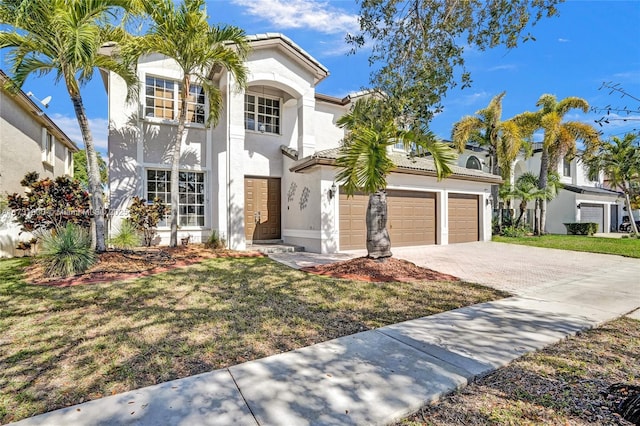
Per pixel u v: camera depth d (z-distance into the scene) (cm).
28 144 1512
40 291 667
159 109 1335
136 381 345
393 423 284
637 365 391
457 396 326
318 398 313
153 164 1312
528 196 2139
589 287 804
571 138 2116
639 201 2156
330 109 1739
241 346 433
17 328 481
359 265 908
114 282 743
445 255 1285
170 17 1001
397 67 720
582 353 425
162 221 1330
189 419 281
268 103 1535
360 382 343
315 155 1268
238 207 1284
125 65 1047
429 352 418
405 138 809
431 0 681
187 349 420
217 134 1388
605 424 281
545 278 905
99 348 420
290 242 1446
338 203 1301
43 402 309
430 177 1533
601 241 1834
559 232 2650
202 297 646
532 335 480
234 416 285
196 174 1402
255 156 1475
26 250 1159
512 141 2086
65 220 1003
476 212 1762
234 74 1166
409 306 623
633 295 726
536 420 288
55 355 401
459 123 2206
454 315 575
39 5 755
